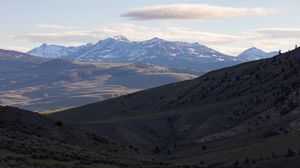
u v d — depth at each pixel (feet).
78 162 219.41
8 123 307.17
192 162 416.05
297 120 584.40
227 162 357.82
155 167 249.34
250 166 269.64
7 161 182.70
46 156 215.31
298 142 369.91
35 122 337.31
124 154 351.05
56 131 336.90
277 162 269.44
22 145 230.07
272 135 561.84
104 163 235.40
